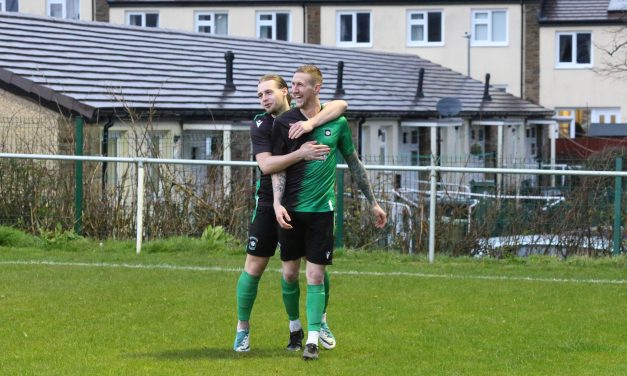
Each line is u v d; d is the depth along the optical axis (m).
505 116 78.50
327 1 94.94
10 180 33.28
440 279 24.91
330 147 16.47
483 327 19.14
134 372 15.55
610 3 94.75
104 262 27.16
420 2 95.06
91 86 48.47
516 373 15.70
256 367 15.94
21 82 45.34
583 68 94.69
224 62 62.25
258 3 95.06
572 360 16.64
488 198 31.67
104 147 44.31
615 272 27.06
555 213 31.38
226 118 52.69
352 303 21.44
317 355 16.48
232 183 33.59
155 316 19.81
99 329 18.61
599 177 31.14
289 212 16.41
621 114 94.56
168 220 33.19
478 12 95.50
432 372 15.70
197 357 16.62
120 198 33.25
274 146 16.59
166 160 29.14
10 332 18.23
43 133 38.16
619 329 19.11
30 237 31.34
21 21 54.56
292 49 73.06
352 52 79.69
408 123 67.75
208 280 24.12
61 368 15.75
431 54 95.50
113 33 59.44
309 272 16.52
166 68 56.81
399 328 19.00
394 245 31.89
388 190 32.69
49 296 21.72
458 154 73.88
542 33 94.88
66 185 33.22
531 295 22.69
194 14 95.62
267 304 21.19
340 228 30.81
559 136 93.19
